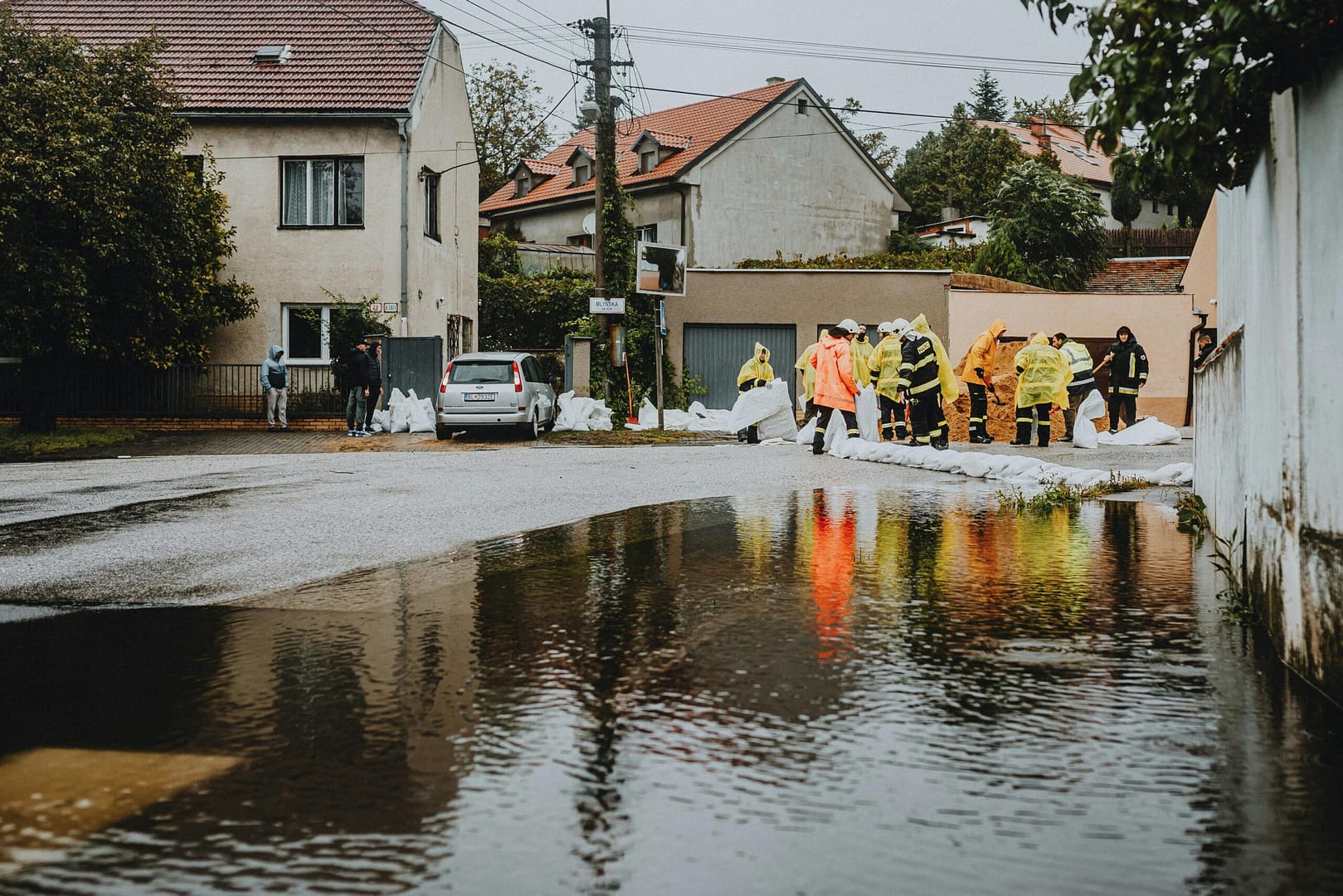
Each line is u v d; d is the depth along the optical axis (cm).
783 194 5141
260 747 453
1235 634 637
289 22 3084
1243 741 454
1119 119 518
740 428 2323
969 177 7462
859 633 642
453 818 379
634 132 5541
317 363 2734
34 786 411
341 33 3033
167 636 643
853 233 5353
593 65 2788
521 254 4706
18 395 2647
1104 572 836
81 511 1213
